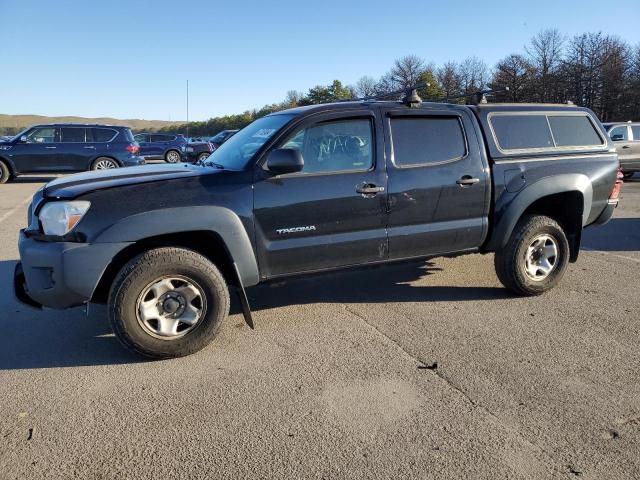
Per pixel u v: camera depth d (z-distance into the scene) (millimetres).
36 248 3574
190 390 3340
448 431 2877
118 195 3607
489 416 3021
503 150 4820
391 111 4375
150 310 3676
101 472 2564
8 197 12523
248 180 3879
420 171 4414
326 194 4074
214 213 3715
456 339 4105
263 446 2760
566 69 47750
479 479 2496
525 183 4824
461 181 4562
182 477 2525
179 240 3924
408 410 3090
